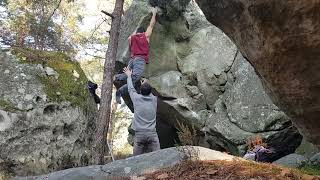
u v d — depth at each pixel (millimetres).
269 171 4324
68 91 6141
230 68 10367
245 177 4125
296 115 3021
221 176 4223
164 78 10453
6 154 5277
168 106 10219
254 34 2922
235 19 3105
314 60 2582
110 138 19172
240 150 8859
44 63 6215
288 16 2541
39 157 5516
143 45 8234
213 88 10305
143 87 6344
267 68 2953
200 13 11297
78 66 6723
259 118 8992
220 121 9500
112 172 4781
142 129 6234
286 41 2631
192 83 10492
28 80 5844
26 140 5473
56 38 12977
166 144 11273
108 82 7152
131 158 5000
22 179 5000
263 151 7426
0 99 5555
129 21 11211
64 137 5871
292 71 2740
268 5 2619
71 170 4973
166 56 10867
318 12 2406
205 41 10883
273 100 3264
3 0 13539
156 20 10961
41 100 5758
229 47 10617
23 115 5531
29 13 12047
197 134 10117
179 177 4309
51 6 12289
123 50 10508
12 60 6012
